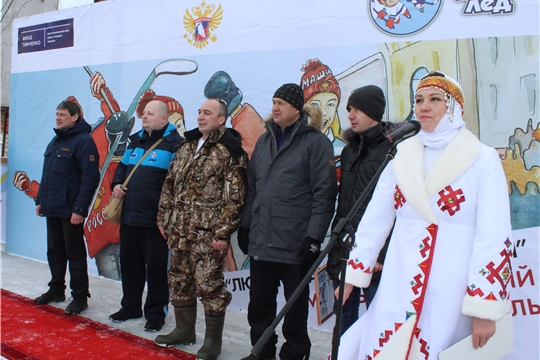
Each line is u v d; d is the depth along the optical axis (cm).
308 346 284
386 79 337
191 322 326
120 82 466
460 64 314
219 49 406
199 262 303
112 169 472
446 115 184
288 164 278
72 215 366
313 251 262
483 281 167
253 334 293
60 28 504
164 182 339
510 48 301
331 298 313
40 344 317
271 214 277
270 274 288
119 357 301
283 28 376
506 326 174
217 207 304
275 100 281
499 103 304
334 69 355
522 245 295
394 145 183
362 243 201
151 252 348
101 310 389
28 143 533
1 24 830
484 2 307
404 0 330
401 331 179
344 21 352
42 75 520
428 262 179
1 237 595
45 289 438
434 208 181
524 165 297
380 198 202
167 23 436
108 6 472
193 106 422
